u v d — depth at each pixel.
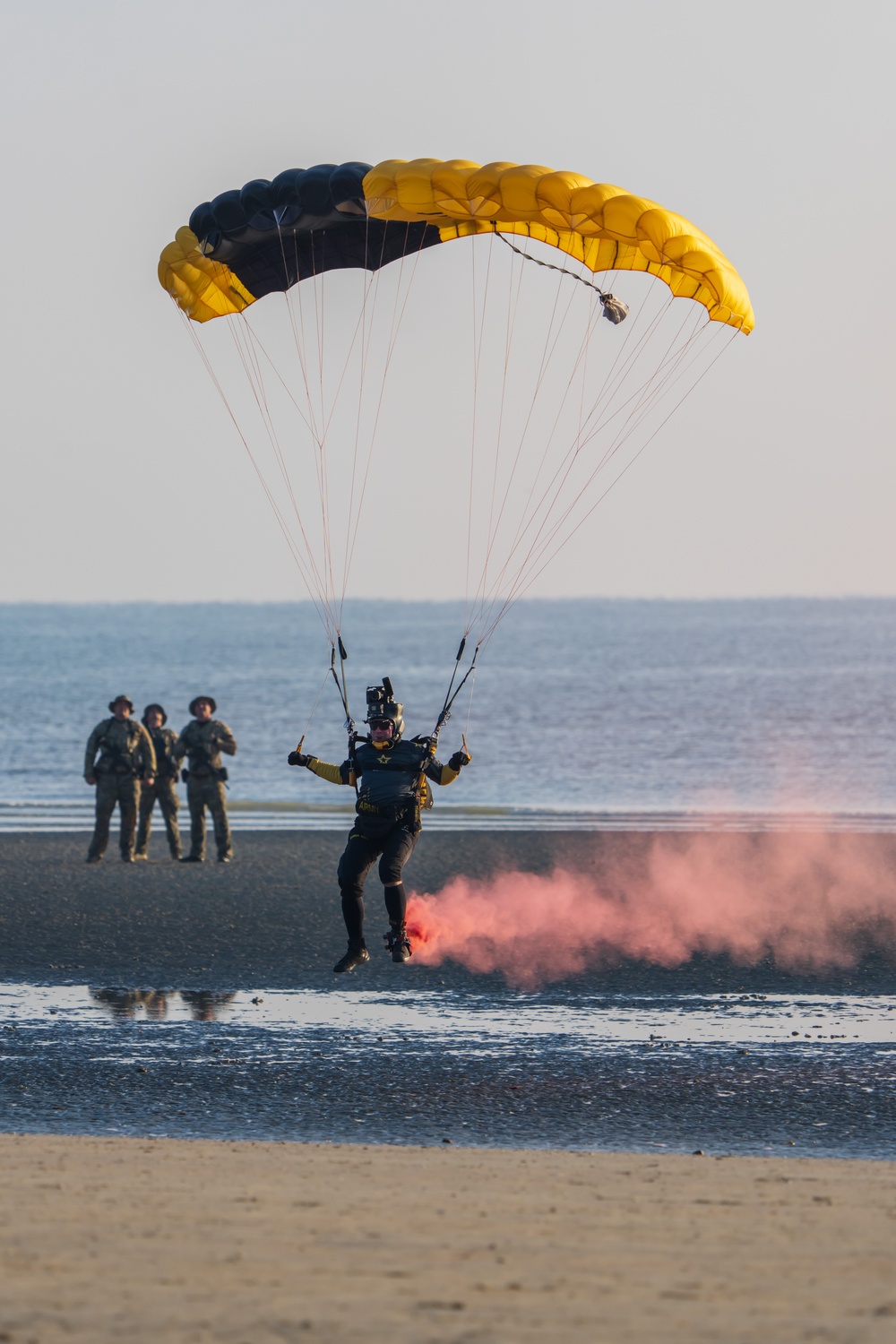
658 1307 15.40
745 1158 29.28
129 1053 42.09
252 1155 27.89
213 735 84.38
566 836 97.25
